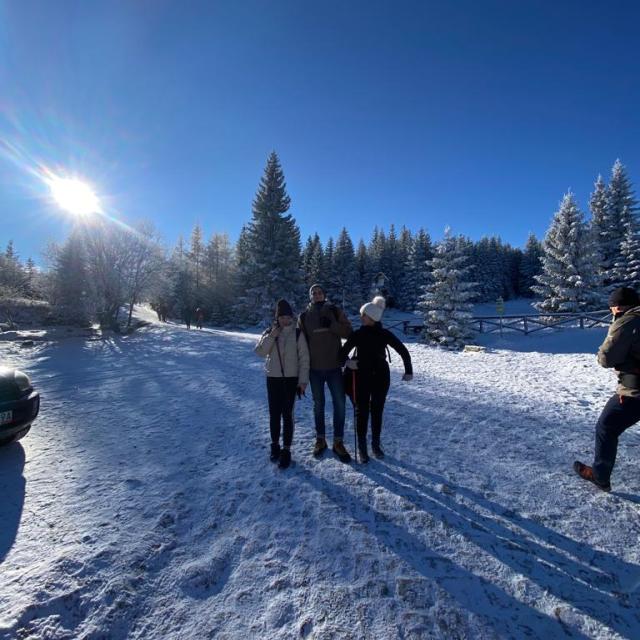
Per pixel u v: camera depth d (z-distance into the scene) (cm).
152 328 2766
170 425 531
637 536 271
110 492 339
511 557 251
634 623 203
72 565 243
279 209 3812
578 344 1617
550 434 470
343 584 228
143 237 2745
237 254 4931
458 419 532
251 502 317
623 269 2748
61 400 697
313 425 514
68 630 199
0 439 425
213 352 1416
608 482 327
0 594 219
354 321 3872
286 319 391
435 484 343
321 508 305
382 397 387
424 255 5912
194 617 208
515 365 1085
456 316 2075
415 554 253
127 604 215
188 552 258
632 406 306
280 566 243
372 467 377
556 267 2461
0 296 2989
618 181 2903
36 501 324
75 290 2709
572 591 224
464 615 207
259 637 194
